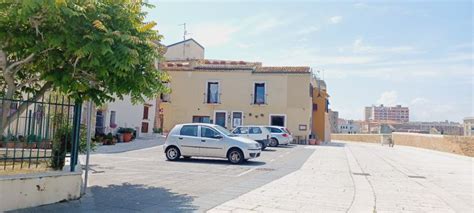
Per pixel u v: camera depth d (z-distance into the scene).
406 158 23.11
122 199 8.01
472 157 24.53
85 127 11.77
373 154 25.41
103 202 7.64
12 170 7.45
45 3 5.82
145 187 9.56
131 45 7.11
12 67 7.40
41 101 8.00
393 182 12.23
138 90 7.72
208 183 10.55
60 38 6.46
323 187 10.55
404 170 16.12
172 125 36.69
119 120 27.69
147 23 7.86
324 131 41.91
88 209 7.01
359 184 11.42
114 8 7.34
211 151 16.17
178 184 10.22
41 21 6.46
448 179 13.65
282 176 12.53
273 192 9.41
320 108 42.12
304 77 35.22
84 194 8.29
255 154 16.41
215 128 16.58
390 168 16.67
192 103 36.59
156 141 27.44
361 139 53.03
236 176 12.20
